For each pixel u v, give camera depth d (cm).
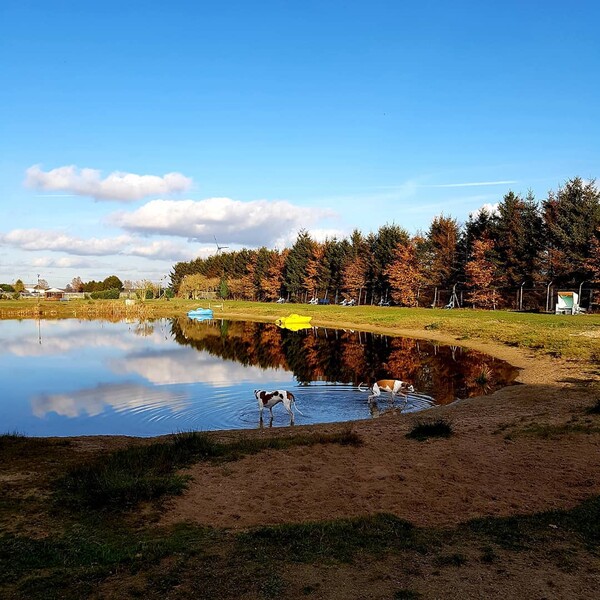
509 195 6850
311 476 998
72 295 14975
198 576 600
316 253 10788
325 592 562
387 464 1062
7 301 11294
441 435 1288
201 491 920
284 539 700
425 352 3528
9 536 728
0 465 1083
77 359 3344
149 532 747
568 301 5547
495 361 2997
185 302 11956
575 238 5828
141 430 1650
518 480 955
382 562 635
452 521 782
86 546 688
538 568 620
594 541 698
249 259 14075
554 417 1462
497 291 6981
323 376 2614
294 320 6600
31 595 563
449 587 574
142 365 3062
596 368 2397
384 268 8931
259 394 1717
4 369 2923
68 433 1631
